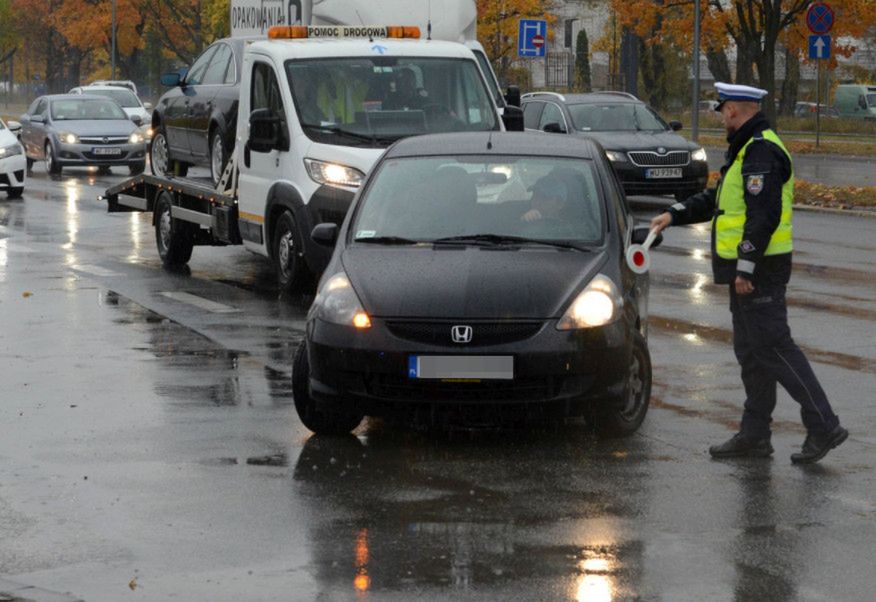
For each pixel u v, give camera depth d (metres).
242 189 45.78
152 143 55.59
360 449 24.69
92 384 30.22
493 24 157.88
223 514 20.64
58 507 21.02
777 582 17.64
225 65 50.56
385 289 24.91
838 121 171.38
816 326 38.19
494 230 27.11
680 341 35.75
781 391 29.83
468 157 28.92
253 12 58.03
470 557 18.61
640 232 28.02
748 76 125.44
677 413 27.56
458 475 22.89
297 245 42.53
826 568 18.20
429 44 45.41
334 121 42.84
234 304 42.34
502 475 22.89
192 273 49.97
